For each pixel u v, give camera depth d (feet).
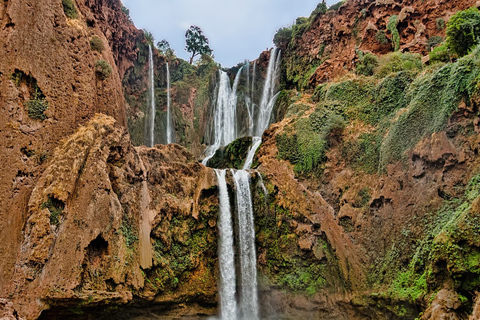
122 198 49.75
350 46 93.09
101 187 46.85
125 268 46.70
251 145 85.81
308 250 58.59
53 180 43.60
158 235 53.36
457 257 37.52
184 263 55.16
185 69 143.95
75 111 51.03
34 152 44.91
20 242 40.40
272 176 66.13
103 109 58.80
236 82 131.44
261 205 64.39
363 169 59.77
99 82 59.57
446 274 39.52
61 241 41.57
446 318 35.96
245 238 62.54
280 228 62.08
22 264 39.11
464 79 47.52
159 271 51.93
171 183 58.49
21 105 45.21
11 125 43.42
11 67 44.93
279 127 72.13
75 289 41.04
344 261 55.01
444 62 62.49
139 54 113.19
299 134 67.62
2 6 46.16
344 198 59.41
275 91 117.19
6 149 42.45
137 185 52.70
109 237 46.01
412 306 43.86
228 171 64.23
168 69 134.31
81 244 42.80
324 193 62.23
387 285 48.88
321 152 64.39
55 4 52.16
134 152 54.49
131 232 49.32
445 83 50.55
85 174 46.09
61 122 48.88
